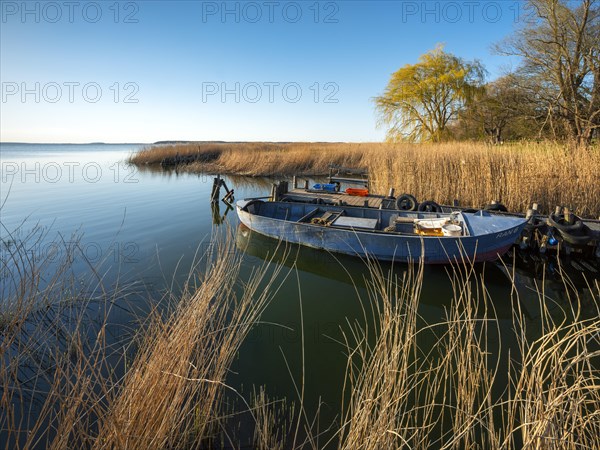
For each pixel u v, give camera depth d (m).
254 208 9.51
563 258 6.80
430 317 5.09
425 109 27.38
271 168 23.03
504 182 9.48
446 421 3.08
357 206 9.34
